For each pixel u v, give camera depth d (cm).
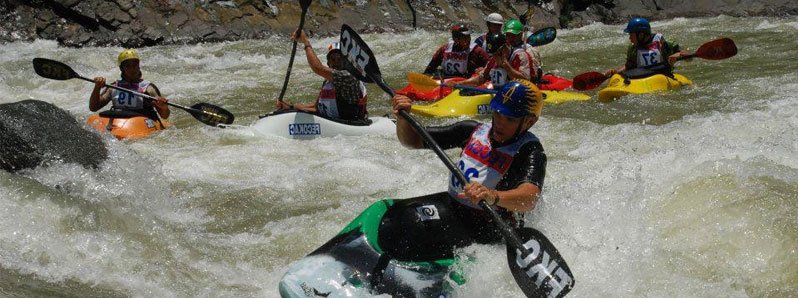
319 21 1688
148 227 539
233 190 644
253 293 457
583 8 2089
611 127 845
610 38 1694
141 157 656
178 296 444
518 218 446
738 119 825
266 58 1455
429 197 448
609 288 446
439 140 459
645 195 548
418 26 1778
